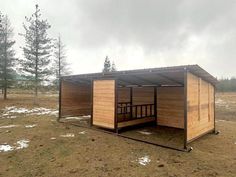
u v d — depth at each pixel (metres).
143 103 12.45
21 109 17.08
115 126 8.84
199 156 6.14
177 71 6.79
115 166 5.34
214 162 5.67
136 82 11.23
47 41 21.12
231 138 8.44
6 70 22.33
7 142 7.44
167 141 7.82
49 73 21.88
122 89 13.76
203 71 7.29
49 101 23.80
